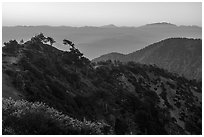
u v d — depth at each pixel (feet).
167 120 170.09
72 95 105.91
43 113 33.22
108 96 134.31
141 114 128.16
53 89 94.53
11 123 29.86
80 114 89.56
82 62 194.39
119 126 107.55
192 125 203.31
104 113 110.11
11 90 70.54
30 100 70.79
